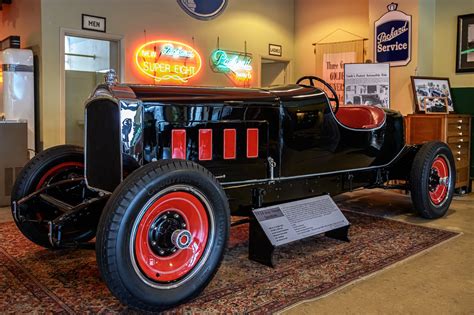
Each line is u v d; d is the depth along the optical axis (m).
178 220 2.10
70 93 7.28
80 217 2.39
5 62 5.33
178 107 2.46
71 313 2.05
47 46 5.52
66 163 2.97
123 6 6.07
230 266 2.69
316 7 7.84
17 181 2.80
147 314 2.05
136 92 2.38
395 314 2.08
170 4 6.52
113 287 1.89
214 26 7.05
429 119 5.09
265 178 2.86
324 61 7.78
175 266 2.08
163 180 1.99
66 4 5.61
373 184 3.83
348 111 3.88
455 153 5.11
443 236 3.34
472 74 5.71
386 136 3.70
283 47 8.07
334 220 3.08
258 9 7.62
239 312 2.07
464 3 5.76
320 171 3.21
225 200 2.24
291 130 2.94
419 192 3.78
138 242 1.95
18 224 2.77
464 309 2.13
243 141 2.72
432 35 6.09
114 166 2.36
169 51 6.55
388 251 2.98
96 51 7.24
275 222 2.79
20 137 4.61
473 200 4.87
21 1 6.05
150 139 2.37
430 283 2.44
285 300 2.21
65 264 2.69
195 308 2.11
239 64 7.44
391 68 6.13
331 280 2.47
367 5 7.12
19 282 2.41
